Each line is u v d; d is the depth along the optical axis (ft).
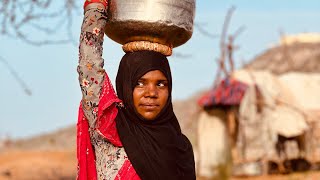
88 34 9.93
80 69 9.85
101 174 9.84
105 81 9.94
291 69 97.14
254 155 63.41
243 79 66.18
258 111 64.03
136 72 9.78
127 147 9.75
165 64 9.98
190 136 67.72
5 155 70.54
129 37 10.23
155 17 9.97
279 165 62.90
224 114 65.46
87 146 9.96
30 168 56.70
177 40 10.48
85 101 9.80
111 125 9.84
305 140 64.69
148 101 9.78
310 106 69.92
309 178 58.08
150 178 9.67
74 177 55.72
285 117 63.93
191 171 10.18
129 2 10.04
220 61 47.11
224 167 58.49
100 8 10.00
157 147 9.77
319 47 106.63
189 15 10.39
